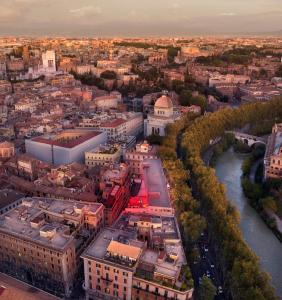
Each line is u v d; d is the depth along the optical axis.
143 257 176.62
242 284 179.38
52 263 185.38
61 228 196.38
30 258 192.38
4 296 150.25
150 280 165.50
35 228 196.00
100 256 175.88
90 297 183.62
